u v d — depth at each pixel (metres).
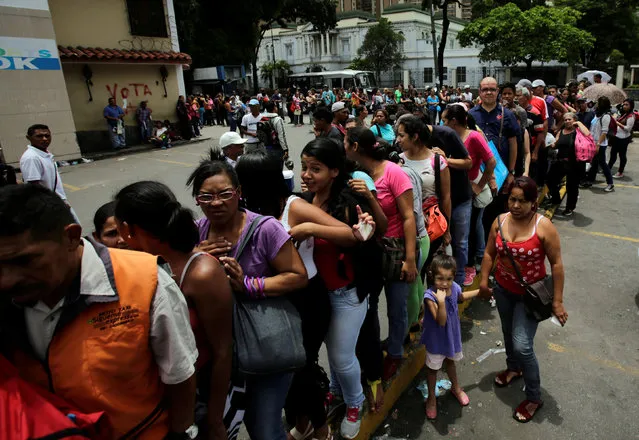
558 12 29.48
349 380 2.48
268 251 1.90
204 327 1.59
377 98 26.77
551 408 3.06
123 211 1.52
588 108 10.15
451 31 60.16
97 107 14.59
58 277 1.15
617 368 3.49
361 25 58.59
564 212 7.23
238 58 31.59
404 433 2.88
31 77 11.90
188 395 1.47
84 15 13.93
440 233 3.41
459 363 3.59
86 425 1.21
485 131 4.91
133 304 1.28
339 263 2.25
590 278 5.03
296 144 15.25
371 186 2.47
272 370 1.84
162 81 16.47
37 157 4.66
